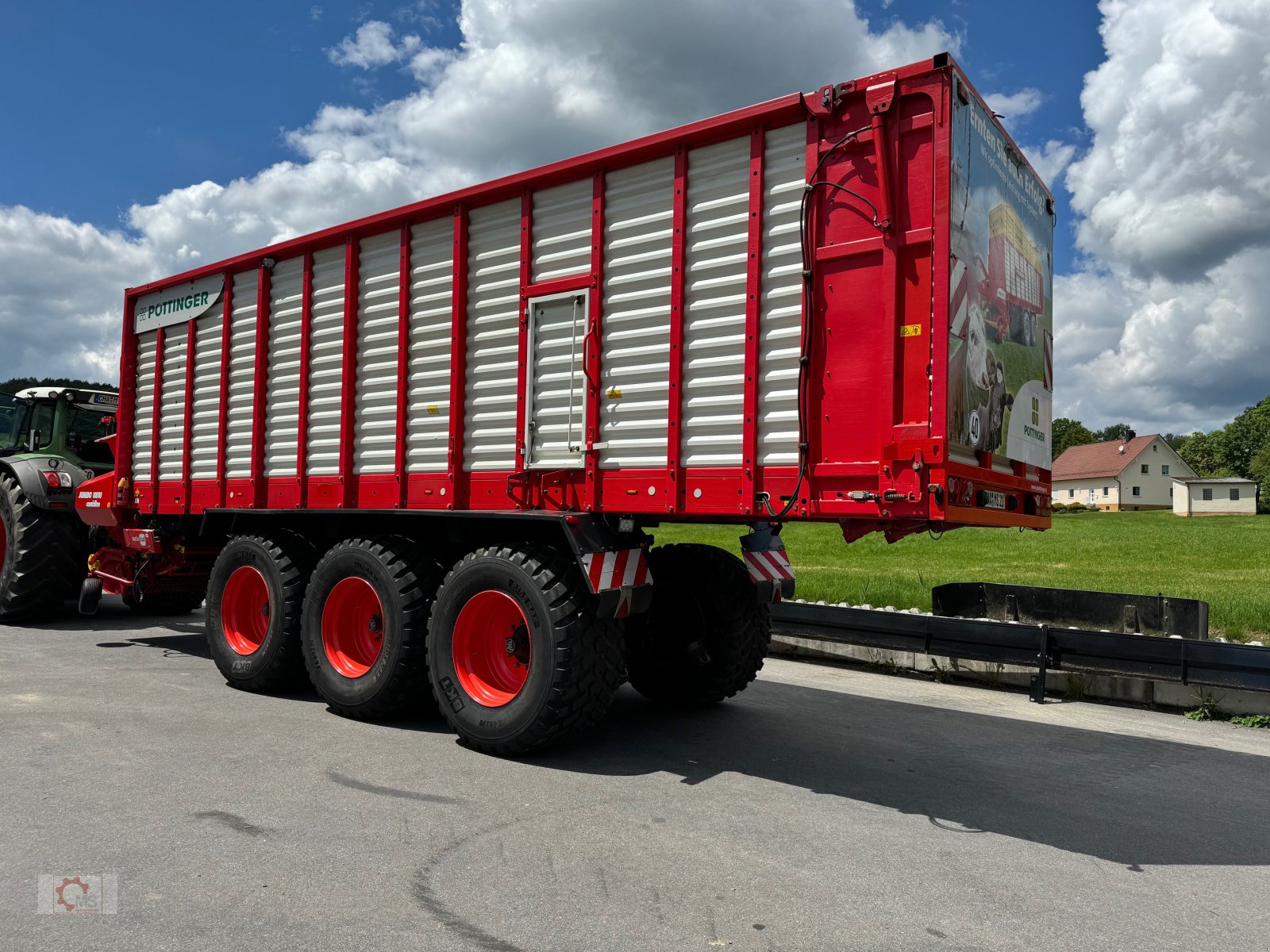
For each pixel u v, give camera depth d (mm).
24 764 4273
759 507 4129
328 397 6004
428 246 5516
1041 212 5180
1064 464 88000
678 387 4387
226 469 6742
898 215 3836
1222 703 6047
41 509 8719
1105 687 6582
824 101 3996
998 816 3955
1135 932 2826
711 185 4383
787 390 4086
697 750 4961
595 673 4613
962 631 6914
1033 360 4926
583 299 4777
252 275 6598
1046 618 8344
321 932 2686
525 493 4980
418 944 2627
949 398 3736
